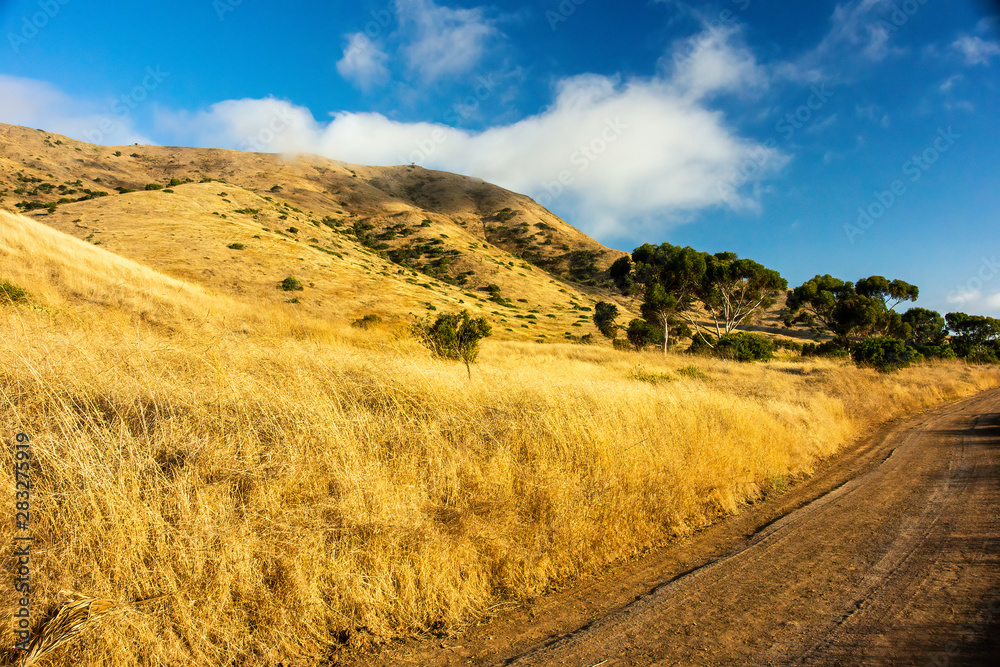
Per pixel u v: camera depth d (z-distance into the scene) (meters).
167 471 3.34
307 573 2.88
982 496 5.31
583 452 4.97
